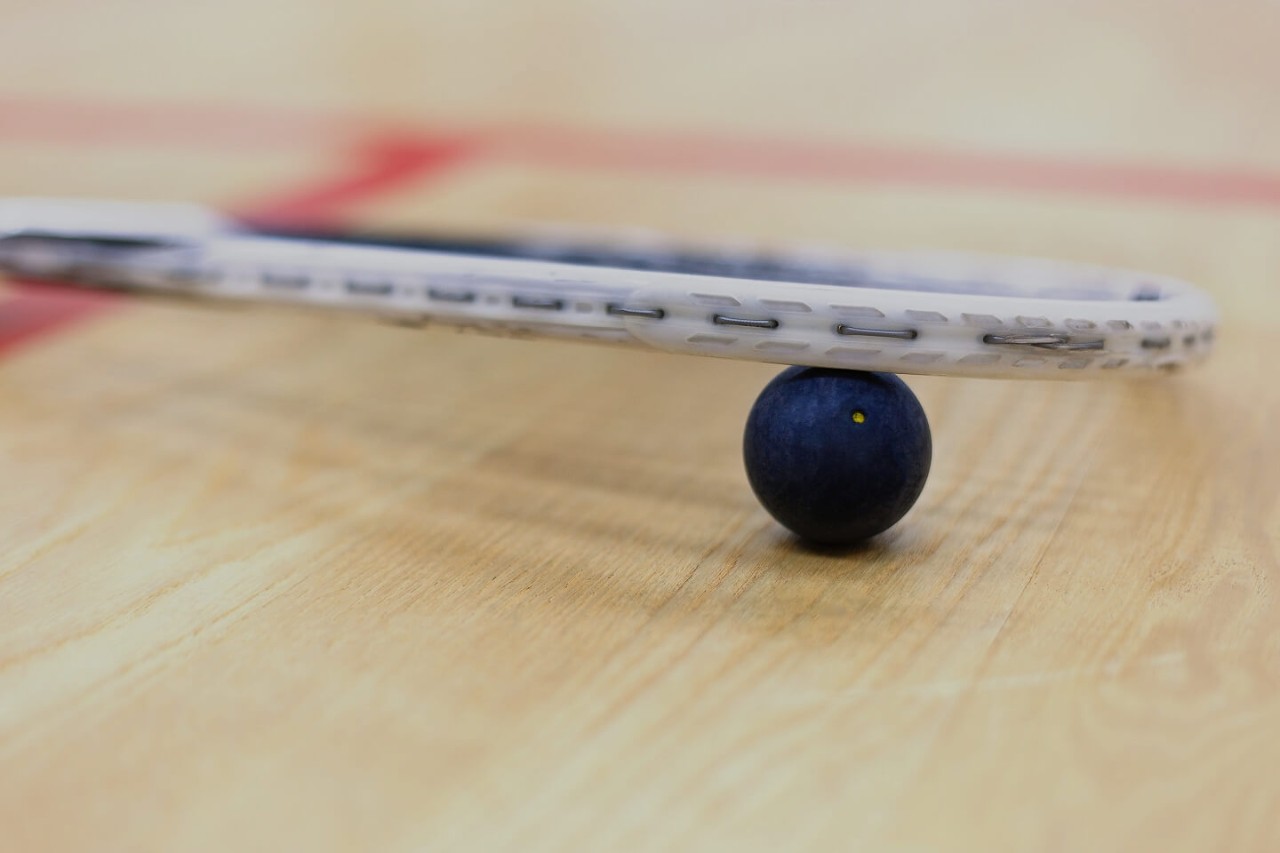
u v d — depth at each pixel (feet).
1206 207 3.44
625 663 1.75
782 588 1.86
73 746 1.66
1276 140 4.22
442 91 4.92
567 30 6.23
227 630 1.80
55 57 5.37
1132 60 5.60
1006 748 1.65
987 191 3.61
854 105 4.75
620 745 1.66
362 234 2.56
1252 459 2.12
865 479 1.84
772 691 1.71
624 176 3.76
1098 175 3.79
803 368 1.88
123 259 2.23
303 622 1.81
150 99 4.65
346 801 1.61
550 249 2.51
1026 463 2.11
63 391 2.36
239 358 2.47
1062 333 1.86
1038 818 1.59
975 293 2.28
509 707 1.70
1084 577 1.87
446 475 2.10
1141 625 1.80
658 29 6.30
